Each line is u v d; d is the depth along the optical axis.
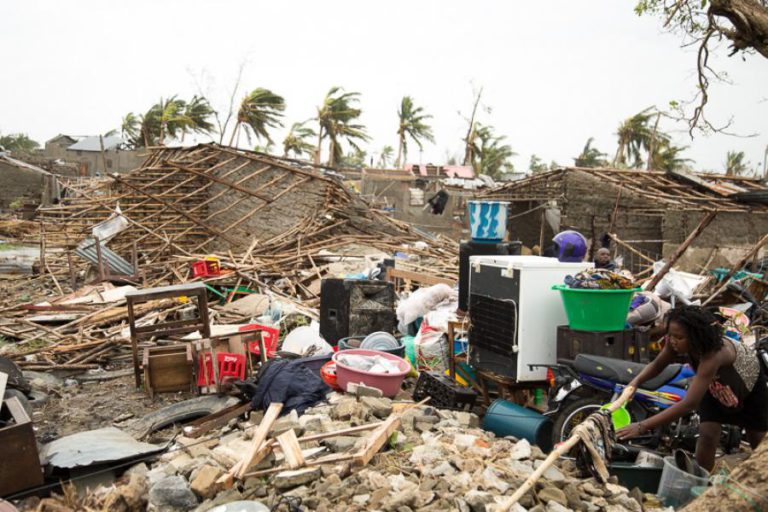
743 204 19.14
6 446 4.49
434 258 16.88
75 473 4.91
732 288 9.20
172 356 7.11
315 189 19.55
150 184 19.50
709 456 4.36
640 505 4.01
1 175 33.50
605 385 4.80
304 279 13.96
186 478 4.55
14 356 8.59
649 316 5.72
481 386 6.20
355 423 5.13
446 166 42.81
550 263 5.45
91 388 7.52
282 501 3.95
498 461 4.45
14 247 24.16
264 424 5.03
